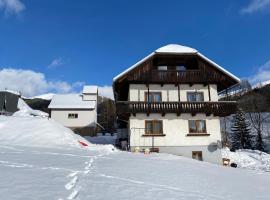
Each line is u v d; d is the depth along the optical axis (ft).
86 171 32.65
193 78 86.02
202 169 45.14
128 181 29.25
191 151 81.41
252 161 87.15
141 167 39.65
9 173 28.14
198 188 29.19
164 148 80.89
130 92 84.69
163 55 86.43
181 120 83.41
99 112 225.35
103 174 31.86
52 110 155.43
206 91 86.99
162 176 34.06
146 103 81.25
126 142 84.17
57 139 72.13
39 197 20.52
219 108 82.84
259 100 212.02
